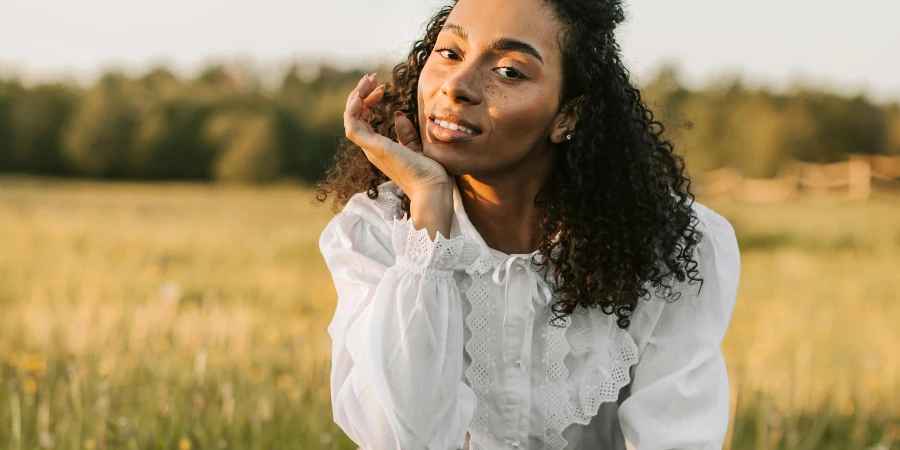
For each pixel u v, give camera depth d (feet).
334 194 6.79
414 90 6.32
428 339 5.38
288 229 54.29
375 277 5.86
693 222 6.01
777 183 120.16
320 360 13.58
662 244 5.82
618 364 5.86
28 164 177.17
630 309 5.78
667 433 5.71
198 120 177.78
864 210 81.66
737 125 124.67
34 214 59.47
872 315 24.80
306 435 10.73
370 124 6.39
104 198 98.43
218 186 157.58
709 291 5.96
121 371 12.87
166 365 13.30
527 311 5.76
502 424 5.92
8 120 176.04
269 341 16.01
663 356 5.93
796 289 30.53
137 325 16.28
